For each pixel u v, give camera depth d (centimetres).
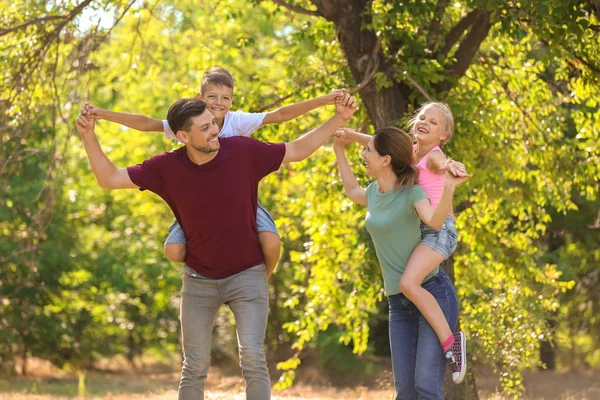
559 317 1959
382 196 503
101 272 2153
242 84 1174
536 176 1152
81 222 2208
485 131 1066
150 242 2198
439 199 511
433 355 491
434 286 500
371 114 929
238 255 485
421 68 872
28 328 2020
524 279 1119
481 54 1112
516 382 1041
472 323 1030
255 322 483
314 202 1144
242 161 482
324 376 1991
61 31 1007
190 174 477
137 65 1150
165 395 1167
